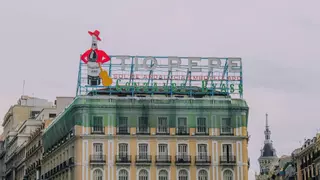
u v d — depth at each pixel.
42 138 157.88
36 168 164.75
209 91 127.44
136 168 118.38
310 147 158.75
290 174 191.38
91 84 126.88
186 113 121.62
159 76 126.56
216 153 120.38
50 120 166.25
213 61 127.50
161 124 120.94
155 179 118.38
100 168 117.88
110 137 119.00
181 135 120.19
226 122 122.12
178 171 119.06
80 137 118.56
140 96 125.00
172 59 127.06
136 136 119.50
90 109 119.69
